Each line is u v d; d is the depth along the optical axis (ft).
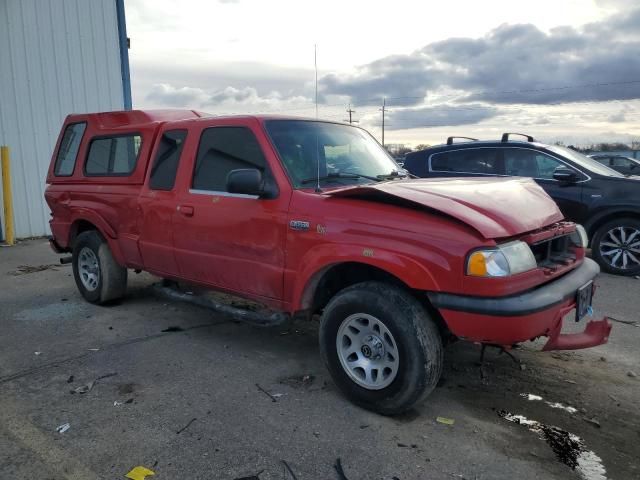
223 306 14.94
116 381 13.25
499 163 27.78
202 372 13.78
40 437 10.65
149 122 17.67
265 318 13.65
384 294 11.00
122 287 19.57
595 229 25.48
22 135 36.65
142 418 11.37
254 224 13.26
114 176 18.24
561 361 14.53
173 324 17.70
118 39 40.19
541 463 9.82
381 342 11.26
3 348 15.57
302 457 9.93
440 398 12.35
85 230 20.67
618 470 9.65
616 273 24.89
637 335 16.61
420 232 10.62
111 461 9.84
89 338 16.38
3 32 35.24
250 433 10.75
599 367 14.17
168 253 16.02
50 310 19.42
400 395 10.92
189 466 9.66
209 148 14.96
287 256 12.64
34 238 37.47
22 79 36.29
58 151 21.39
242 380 13.28
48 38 37.14
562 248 12.76
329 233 11.75
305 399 12.23
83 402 12.14
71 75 38.32
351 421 11.23
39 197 37.86
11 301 20.70
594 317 18.44
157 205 16.11
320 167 13.80
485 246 10.09
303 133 14.37
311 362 14.47
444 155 29.30
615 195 24.56
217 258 14.44
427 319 10.80
